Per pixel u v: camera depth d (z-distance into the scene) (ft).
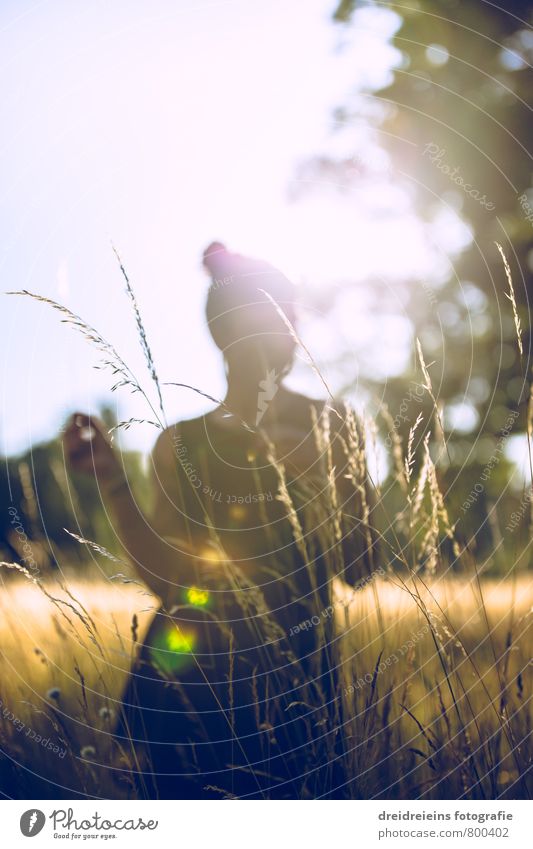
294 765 6.05
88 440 7.22
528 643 5.90
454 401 31.37
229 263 7.27
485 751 5.46
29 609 7.28
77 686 6.82
